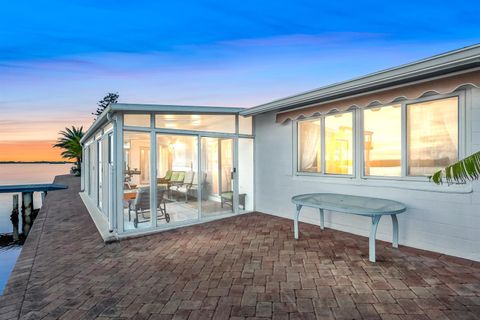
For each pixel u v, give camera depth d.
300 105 6.73
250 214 8.11
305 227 6.52
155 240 5.65
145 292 3.42
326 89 5.43
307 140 6.98
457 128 4.46
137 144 6.33
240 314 2.90
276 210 7.84
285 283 3.61
